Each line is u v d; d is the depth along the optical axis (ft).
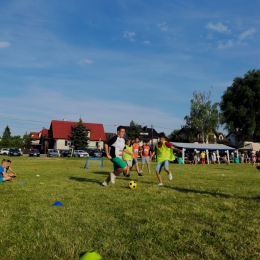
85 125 233.55
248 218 15.87
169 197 22.35
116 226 14.11
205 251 10.80
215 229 13.65
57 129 226.38
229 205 19.15
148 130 290.56
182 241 11.94
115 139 28.55
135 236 12.60
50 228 13.67
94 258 9.83
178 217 15.92
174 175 45.93
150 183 32.58
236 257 10.26
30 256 10.35
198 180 37.11
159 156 31.58
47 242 11.72
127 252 10.75
